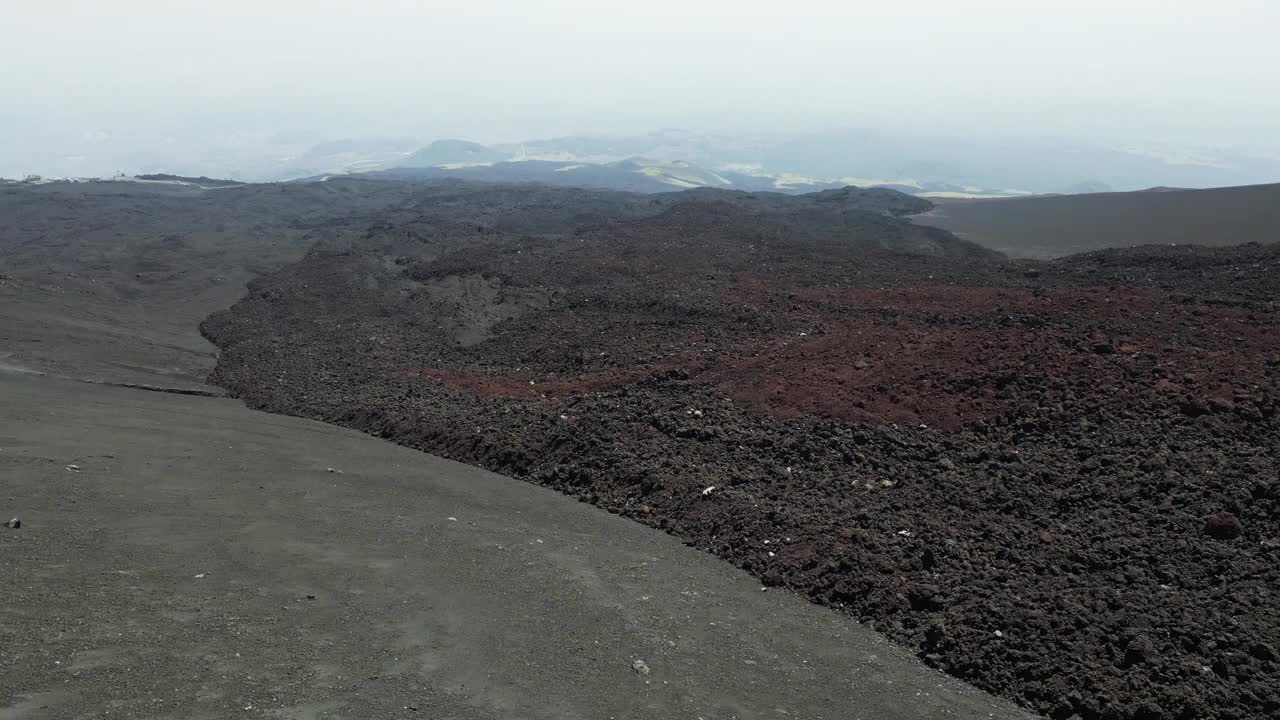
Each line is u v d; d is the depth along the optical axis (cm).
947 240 3828
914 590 954
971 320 1944
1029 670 816
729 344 2123
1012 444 1317
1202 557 961
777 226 4106
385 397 2005
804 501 1215
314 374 2295
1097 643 838
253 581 822
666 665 763
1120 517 1076
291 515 1062
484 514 1202
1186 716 737
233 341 2703
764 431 1465
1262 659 792
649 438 1502
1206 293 2052
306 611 770
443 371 2264
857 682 781
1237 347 1455
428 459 1571
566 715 652
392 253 3834
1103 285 2442
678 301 2658
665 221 4172
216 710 580
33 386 1827
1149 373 1410
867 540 1074
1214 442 1191
